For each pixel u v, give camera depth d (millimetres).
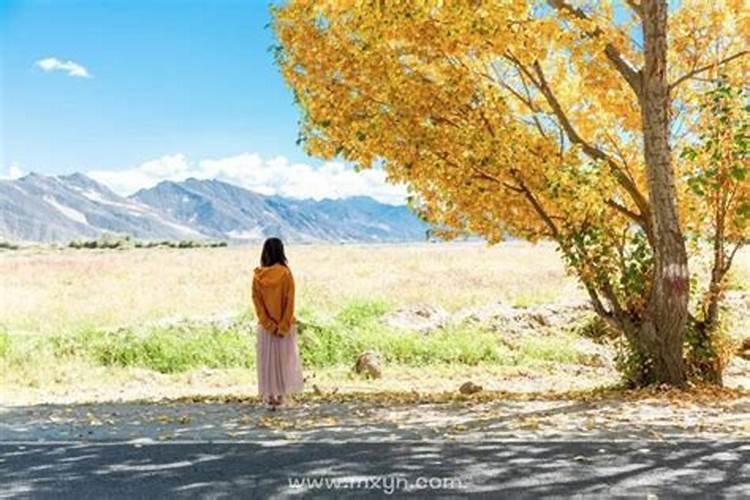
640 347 13773
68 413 10984
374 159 13469
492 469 7281
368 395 13383
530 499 6387
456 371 17656
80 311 25734
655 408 11016
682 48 14547
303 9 13344
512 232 14023
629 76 13523
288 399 11945
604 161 13391
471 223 13961
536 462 7523
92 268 46750
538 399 12352
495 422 9859
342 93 13383
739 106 12906
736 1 14258
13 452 8141
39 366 17219
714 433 8914
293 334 11258
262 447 8266
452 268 41938
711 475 7043
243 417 10484
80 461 7711
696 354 14055
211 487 6766
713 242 14406
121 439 8867
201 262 53062
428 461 7594
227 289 34062
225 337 19203
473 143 12805
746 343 19375
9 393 14633
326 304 25156
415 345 18875
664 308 13477
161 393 14734
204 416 10664
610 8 14383
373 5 12094
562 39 11961
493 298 26812
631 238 14344
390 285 32094
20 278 40406
